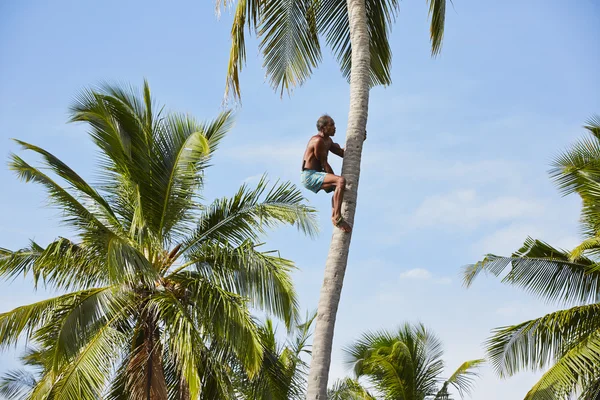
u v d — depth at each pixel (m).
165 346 17.66
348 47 15.34
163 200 17.83
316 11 15.30
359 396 23.77
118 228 18.09
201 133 17.08
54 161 17.08
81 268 17.28
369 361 24.25
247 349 16.33
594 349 17.62
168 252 18.25
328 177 10.27
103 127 17.39
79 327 15.99
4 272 17.27
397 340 25.23
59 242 16.34
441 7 15.00
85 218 16.28
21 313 16.66
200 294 17.23
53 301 16.95
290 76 15.45
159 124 18.11
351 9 12.05
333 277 9.90
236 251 17.55
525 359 18.73
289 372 18.91
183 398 17.62
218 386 17.34
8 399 26.23
